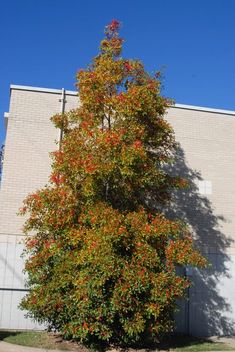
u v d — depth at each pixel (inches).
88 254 414.0
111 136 432.5
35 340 457.1
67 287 437.4
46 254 451.2
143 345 450.9
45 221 449.1
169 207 615.2
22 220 561.6
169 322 440.8
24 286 546.3
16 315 539.5
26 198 517.7
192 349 454.3
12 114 589.0
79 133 463.8
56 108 601.0
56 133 592.7
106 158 439.2
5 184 567.5
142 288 408.2
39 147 585.6
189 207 623.8
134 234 428.5
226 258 622.5
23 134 585.9
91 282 406.6
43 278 457.7
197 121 653.3
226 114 665.6
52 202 450.3
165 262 454.9
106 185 464.1
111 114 466.9
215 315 600.1
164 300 414.9
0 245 551.5
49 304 437.7
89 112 472.4
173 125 642.8
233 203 641.6
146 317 425.7
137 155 428.1
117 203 477.1
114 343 441.7
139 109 447.5
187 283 440.1
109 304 411.2
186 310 591.5
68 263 436.8
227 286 613.3
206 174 639.8
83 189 448.8
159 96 475.2
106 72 479.5
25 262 516.7
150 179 458.0
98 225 434.3
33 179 575.8
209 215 629.0
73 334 417.4
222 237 627.5
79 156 442.3
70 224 450.9
